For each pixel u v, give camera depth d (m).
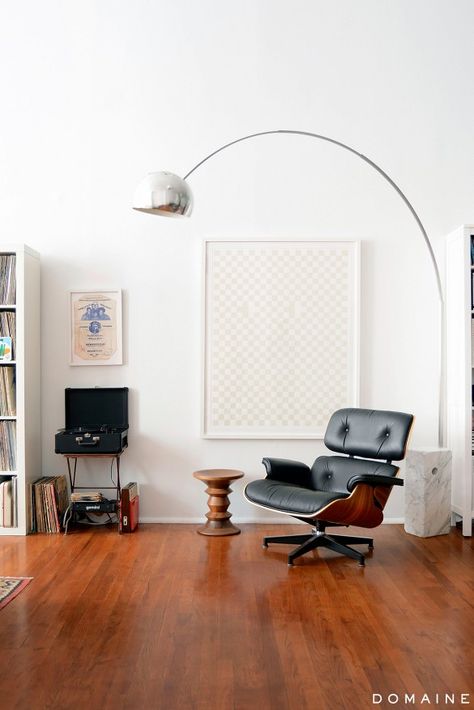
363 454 4.93
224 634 3.30
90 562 4.48
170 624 3.42
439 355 5.64
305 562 4.51
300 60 5.66
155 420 5.65
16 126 5.66
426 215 5.66
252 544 4.96
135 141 5.67
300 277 5.61
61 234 5.66
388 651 3.12
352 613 3.59
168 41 5.67
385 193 5.66
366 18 5.67
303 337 5.61
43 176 5.67
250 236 5.61
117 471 5.42
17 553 4.71
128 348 5.66
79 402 5.61
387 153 5.67
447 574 4.26
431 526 5.20
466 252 5.22
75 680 2.83
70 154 5.67
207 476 5.23
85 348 5.64
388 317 5.66
